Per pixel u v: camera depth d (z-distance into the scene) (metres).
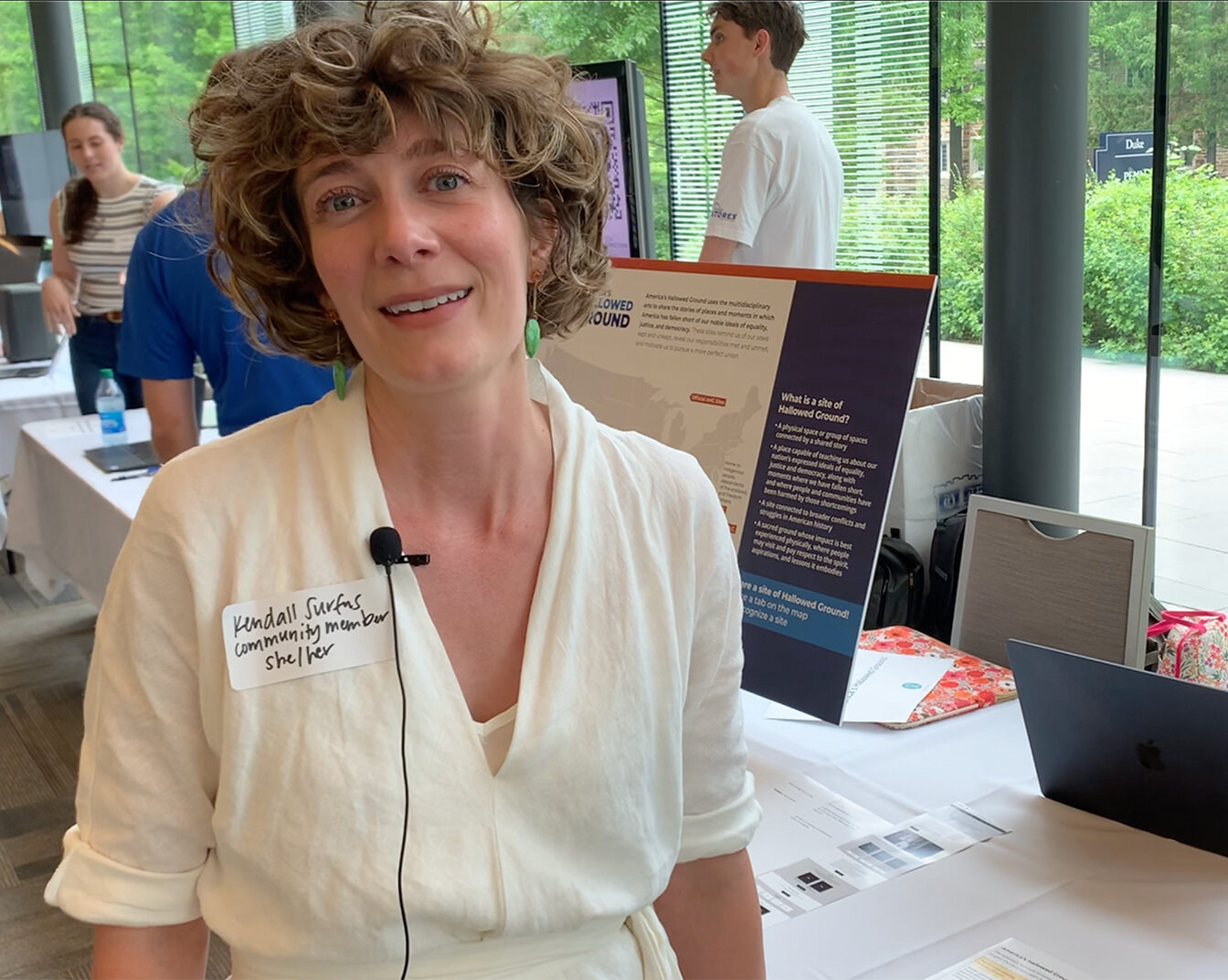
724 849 1.03
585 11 4.67
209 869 0.88
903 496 2.52
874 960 1.17
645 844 0.92
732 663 1.00
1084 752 1.43
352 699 0.82
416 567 0.86
